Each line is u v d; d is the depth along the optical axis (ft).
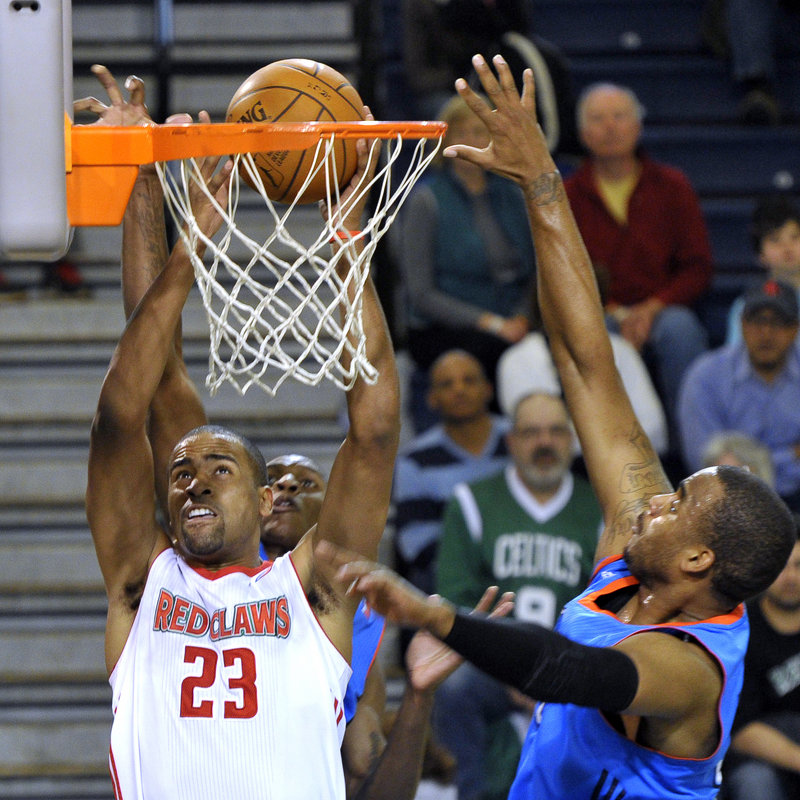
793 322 59.98
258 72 29.86
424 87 72.33
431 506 59.47
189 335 64.18
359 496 28.09
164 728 26.40
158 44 69.72
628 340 65.87
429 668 27.50
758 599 47.67
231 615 27.02
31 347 65.57
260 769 26.20
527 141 30.94
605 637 27.37
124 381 27.02
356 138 28.14
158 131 26.89
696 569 27.30
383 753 30.04
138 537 27.78
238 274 27.50
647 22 85.40
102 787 56.18
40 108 25.44
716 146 80.59
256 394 63.87
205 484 27.43
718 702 26.25
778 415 60.49
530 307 63.93
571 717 27.73
